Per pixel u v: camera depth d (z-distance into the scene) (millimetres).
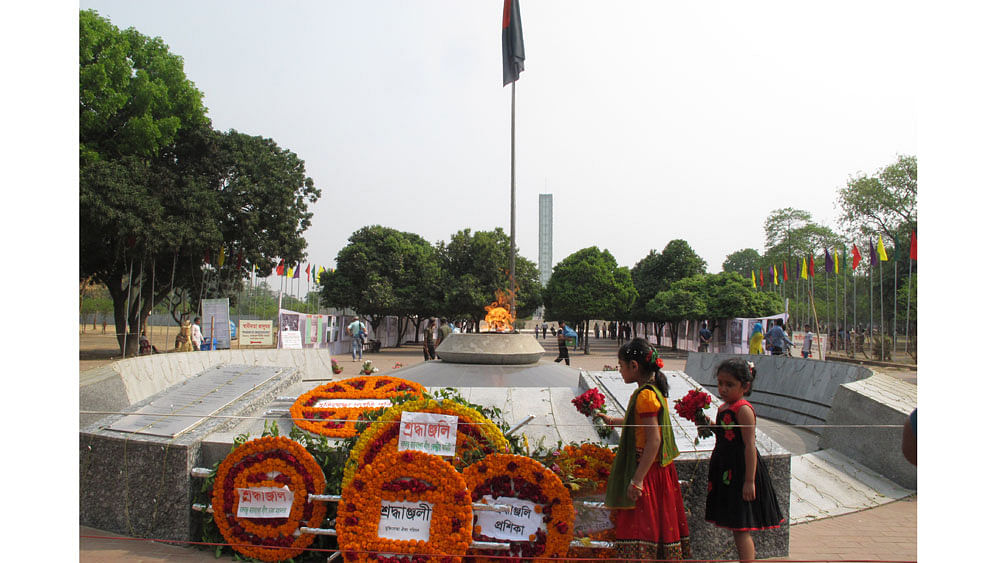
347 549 3623
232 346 20047
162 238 17078
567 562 3611
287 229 21688
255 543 4000
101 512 4566
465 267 30953
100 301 42812
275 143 22359
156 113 18516
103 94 16906
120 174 16578
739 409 3580
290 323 20250
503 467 3777
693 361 12812
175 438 4508
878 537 4719
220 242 19141
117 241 17047
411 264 30891
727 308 26453
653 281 39688
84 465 4648
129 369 7363
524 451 4160
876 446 6410
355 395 5605
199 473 4332
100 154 17438
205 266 21688
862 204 25969
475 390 5727
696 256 40156
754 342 20438
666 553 3441
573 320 34625
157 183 17781
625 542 3482
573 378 6836
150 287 21359
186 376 8570
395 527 3682
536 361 7207
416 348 35500
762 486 3562
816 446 7832
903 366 20672
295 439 4336
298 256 22234
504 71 9188
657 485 3516
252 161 20922
